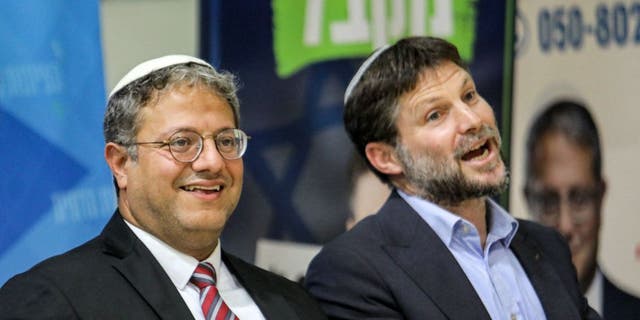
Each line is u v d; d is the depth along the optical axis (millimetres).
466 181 4324
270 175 5422
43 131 4844
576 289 4676
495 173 4375
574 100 6059
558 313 4434
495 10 5859
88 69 4957
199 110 3750
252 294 3984
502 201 5918
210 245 3912
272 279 4180
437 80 4398
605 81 6113
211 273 3904
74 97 4926
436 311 4164
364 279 4242
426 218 4465
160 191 3709
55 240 4863
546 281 4527
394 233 4402
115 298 3570
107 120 3832
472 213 4492
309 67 5504
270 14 5414
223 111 3818
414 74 4383
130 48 5070
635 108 6148
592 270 6094
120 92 3799
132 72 3850
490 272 4410
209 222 3740
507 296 4371
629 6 6137
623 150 6133
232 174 3822
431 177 4371
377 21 5641
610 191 6113
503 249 4562
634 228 6145
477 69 5832
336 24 5562
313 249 5500
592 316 4684
